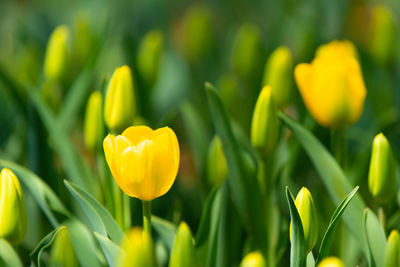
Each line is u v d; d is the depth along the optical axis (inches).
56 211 52.5
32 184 52.9
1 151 61.1
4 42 94.6
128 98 52.4
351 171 59.1
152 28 90.1
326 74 52.8
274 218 56.3
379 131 58.0
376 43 63.8
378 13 63.2
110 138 49.2
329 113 53.3
